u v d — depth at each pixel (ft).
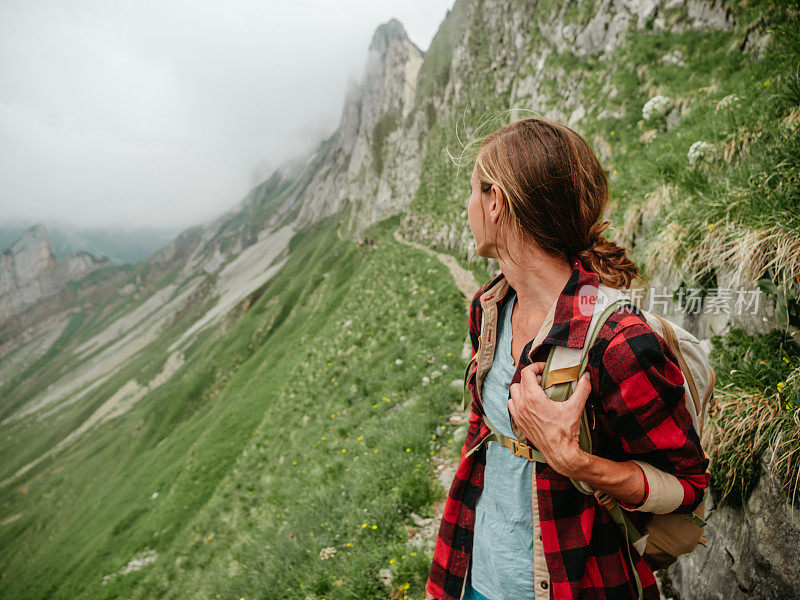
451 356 32.96
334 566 16.17
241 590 19.89
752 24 25.31
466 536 4.73
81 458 288.30
